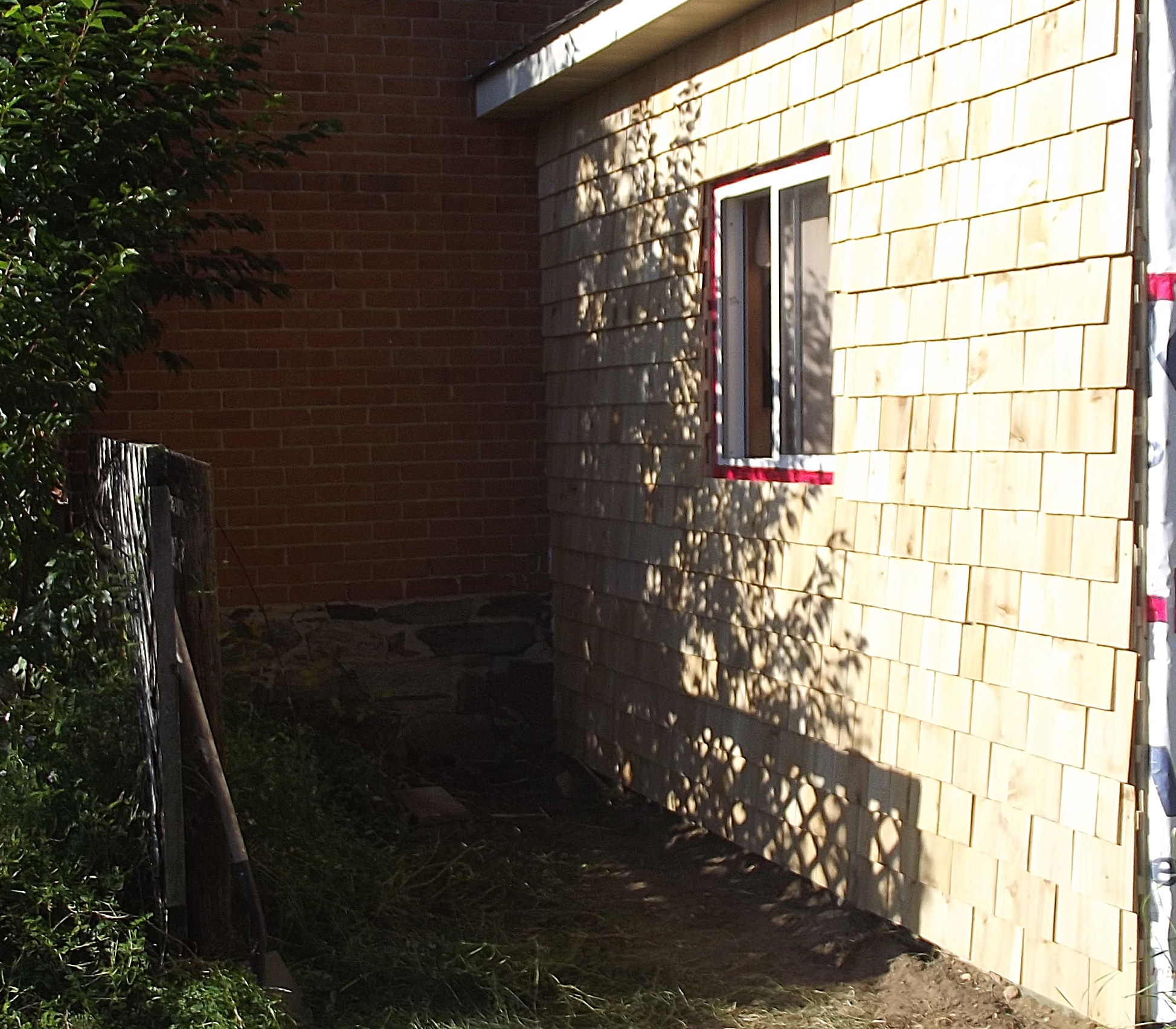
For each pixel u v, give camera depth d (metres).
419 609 8.07
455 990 4.72
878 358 5.20
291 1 6.73
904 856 5.12
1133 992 4.11
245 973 4.07
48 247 5.02
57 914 4.11
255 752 5.79
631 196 7.05
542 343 8.27
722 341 6.36
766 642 6.00
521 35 8.18
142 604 4.36
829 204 5.68
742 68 6.04
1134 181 4.08
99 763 4.52
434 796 7.18
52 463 5.09
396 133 7.96
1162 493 4.05
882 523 5.20
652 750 7.04
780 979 4.95
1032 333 4.45
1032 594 4.47
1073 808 4.32
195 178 5.99
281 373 7.77
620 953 5.21
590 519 7.66
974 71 4.67
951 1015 4.48
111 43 5.50
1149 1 4.05
